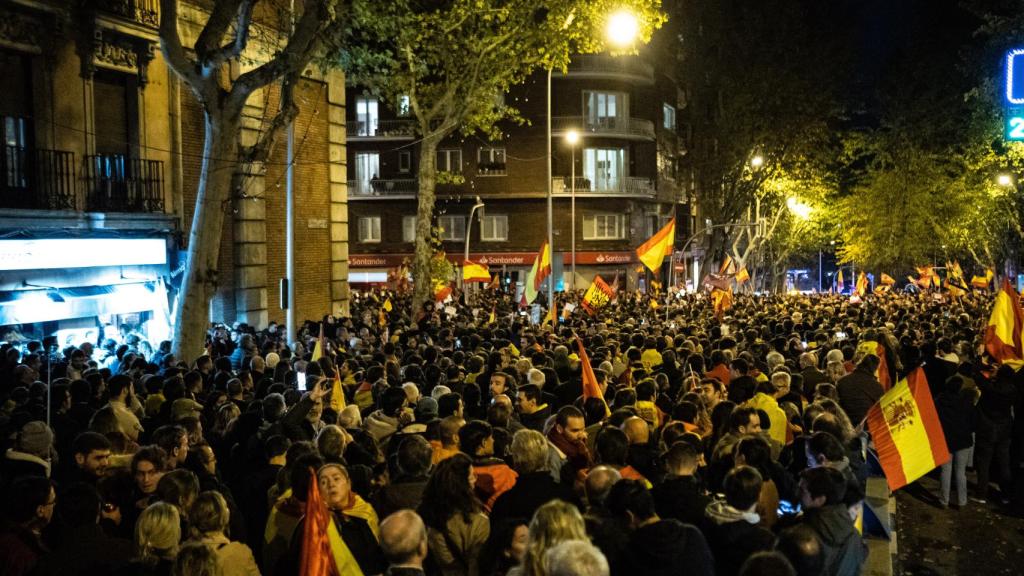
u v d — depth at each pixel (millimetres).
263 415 8523
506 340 14992
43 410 9023
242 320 23062
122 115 19828
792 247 61969
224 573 5043
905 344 14367
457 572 5430
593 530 5016
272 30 23375
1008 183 40219
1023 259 54969
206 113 16047
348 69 22781
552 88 50406
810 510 5219
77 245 18000
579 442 7145
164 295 20531
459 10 23516
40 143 17750
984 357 14953
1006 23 26203
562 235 50844
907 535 10477
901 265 52031
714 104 47969
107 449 6695
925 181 49250
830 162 49875
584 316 23078
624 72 50344
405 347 16031
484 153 51156
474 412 9539
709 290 40344
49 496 5539
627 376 11367
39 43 17672
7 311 16562
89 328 18844
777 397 9992
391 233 53062
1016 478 12016
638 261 53906
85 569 5043
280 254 24984
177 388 9719
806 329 19000
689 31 47156
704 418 8406
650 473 6727
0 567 5223
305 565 4523
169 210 20750
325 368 11633
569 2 23688
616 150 51750
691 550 4641
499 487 6285
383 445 8047
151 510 5023
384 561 5523
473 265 26750
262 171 22781
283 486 6371
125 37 19438
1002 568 9391
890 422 7906
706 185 48312
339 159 27484
